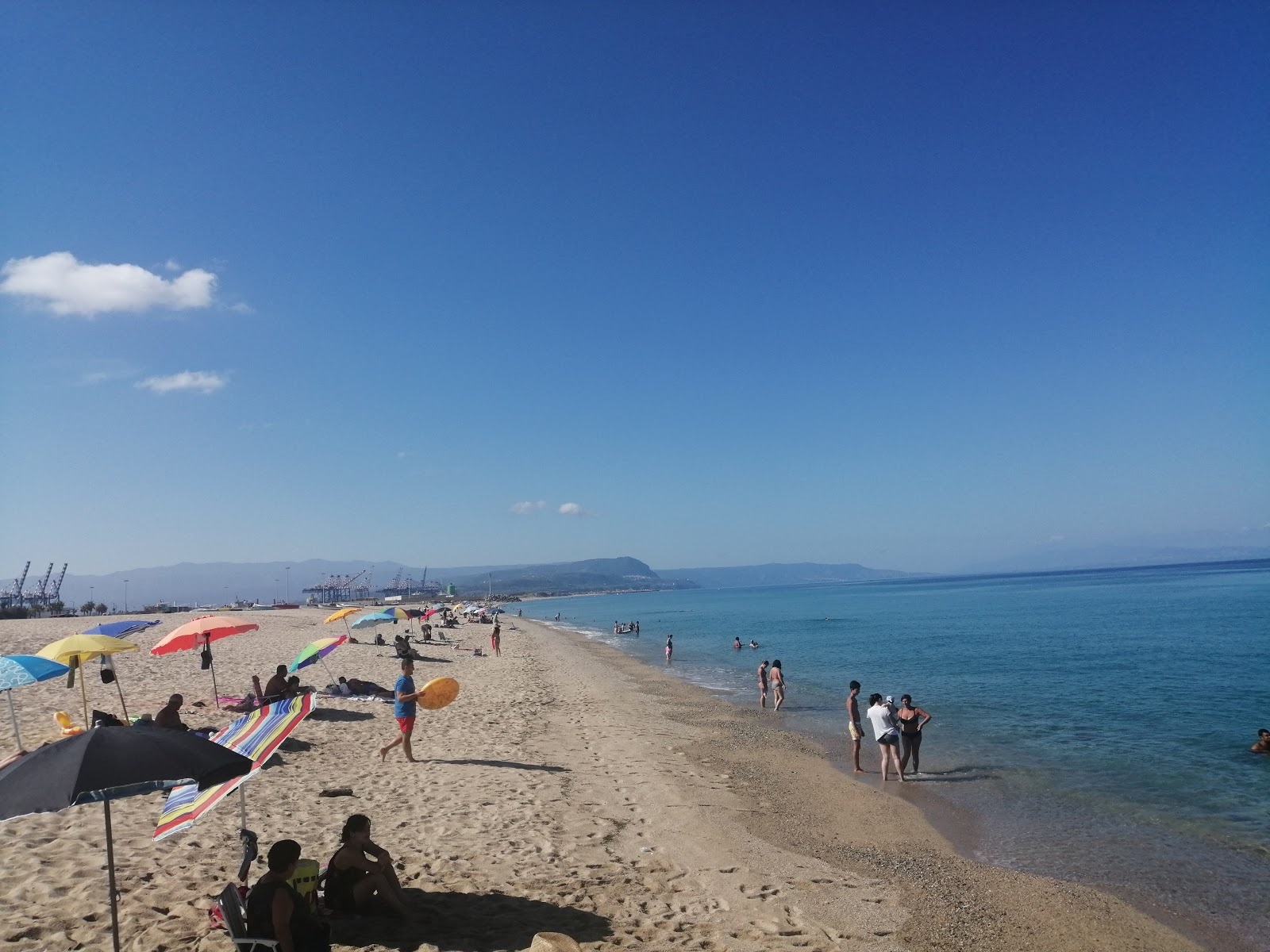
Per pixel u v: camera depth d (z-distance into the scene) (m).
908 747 14.46
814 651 44.41
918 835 11.34
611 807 11.59
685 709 23.06
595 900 7.83
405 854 8.81
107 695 19.02
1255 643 41.16
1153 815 12.36
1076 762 15.87
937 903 8.62
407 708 13.54
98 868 7.67
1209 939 7.99
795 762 16.05
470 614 84.94
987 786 14.08
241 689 20.78
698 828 10.89
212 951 6.04
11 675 10.02
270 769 12.33
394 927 6.82
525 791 11.99
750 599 194.12
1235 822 11.95
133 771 4.48
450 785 12.03
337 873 7.08
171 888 7.29
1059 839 11.21
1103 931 8.12
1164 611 72.25
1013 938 7.83
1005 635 52.78
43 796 4.21
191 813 6.33
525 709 21.17
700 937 7.15
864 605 119.38
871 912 8.20
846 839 11.02
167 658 29.16
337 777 12.16
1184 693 25.33
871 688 27.95
